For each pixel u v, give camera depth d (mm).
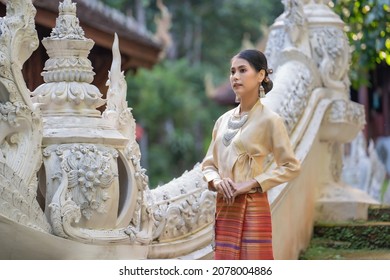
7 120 7801
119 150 8344
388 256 11336
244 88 7965
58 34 8375
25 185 7727
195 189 9602
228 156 7965
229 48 50625
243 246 7898
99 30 18344
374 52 17406
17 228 7566
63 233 7832
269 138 7973
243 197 7898
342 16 17219
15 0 7988
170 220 9148
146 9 47500
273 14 50656
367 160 18828
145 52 20953
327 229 12250
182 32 50188
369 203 13164
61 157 7996
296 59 12688
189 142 44750
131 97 44156
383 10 16859
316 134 12219
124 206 8391
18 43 7918
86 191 7973
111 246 8156
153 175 43938
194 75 46969
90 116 8312
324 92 12828
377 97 31734
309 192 12094
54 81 8367
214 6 50000
